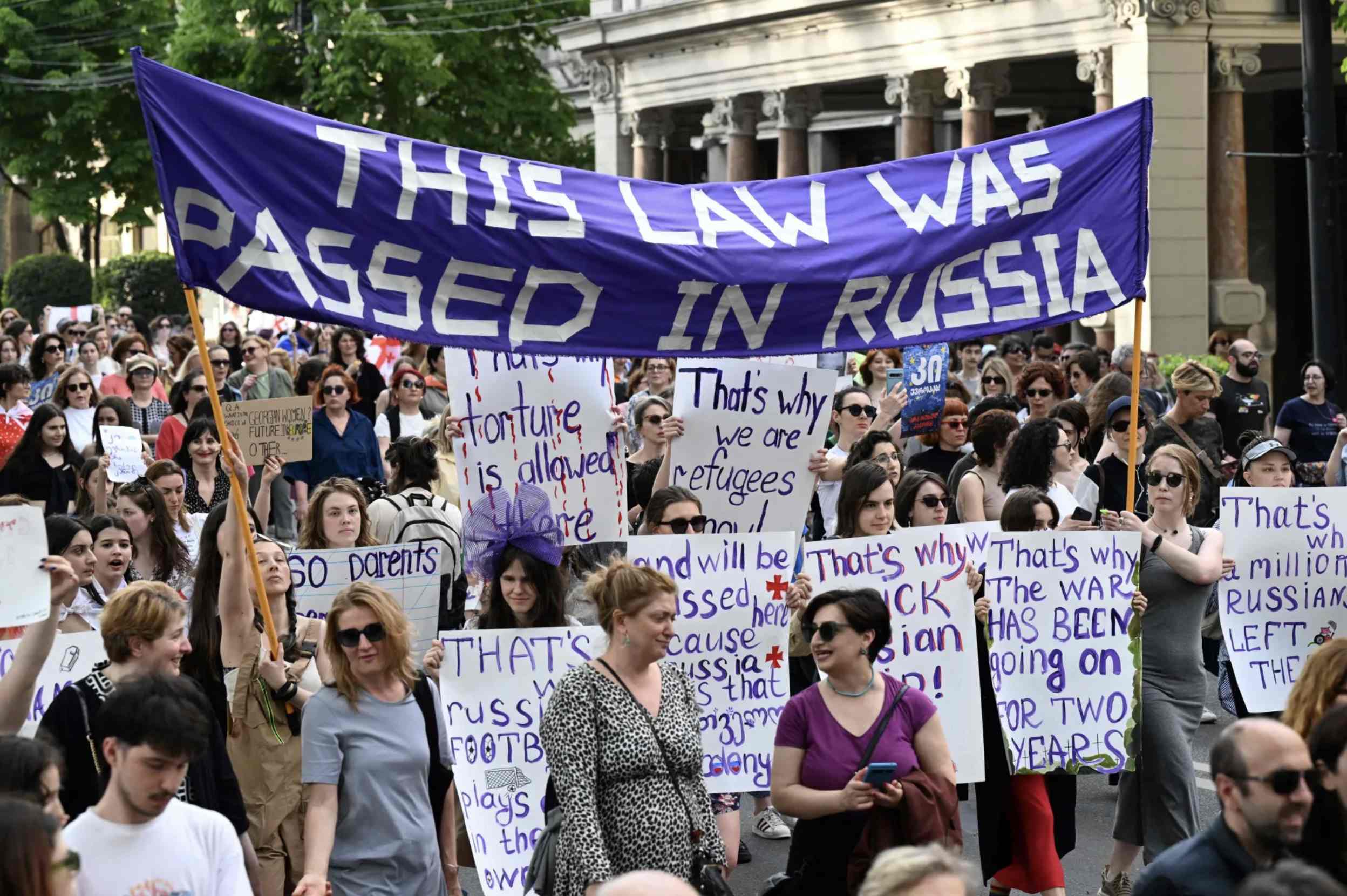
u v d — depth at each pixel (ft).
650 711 19.77
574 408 28.30
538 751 23.66
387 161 23.73
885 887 13.15
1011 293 27.68
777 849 30.83
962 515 33.91
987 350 70.95
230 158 22.70
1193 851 15.99
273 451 35.29
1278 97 99.19
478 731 23.61
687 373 28.66
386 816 20.35
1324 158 55.31
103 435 40.55
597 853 18.80
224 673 22.99
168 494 34.60
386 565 25.27
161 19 139.03
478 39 126.72
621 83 119.03
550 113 130.82
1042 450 32.76
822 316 26.66
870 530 27.43
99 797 19.34
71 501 43.83
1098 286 27.89
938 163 27.55
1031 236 27.66
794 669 30.14
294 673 22.98
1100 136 27.91
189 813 16.61
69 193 134.21
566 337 25.16
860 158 126.82
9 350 72.33
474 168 24.47
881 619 21.01
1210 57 82.33
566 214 24.91
